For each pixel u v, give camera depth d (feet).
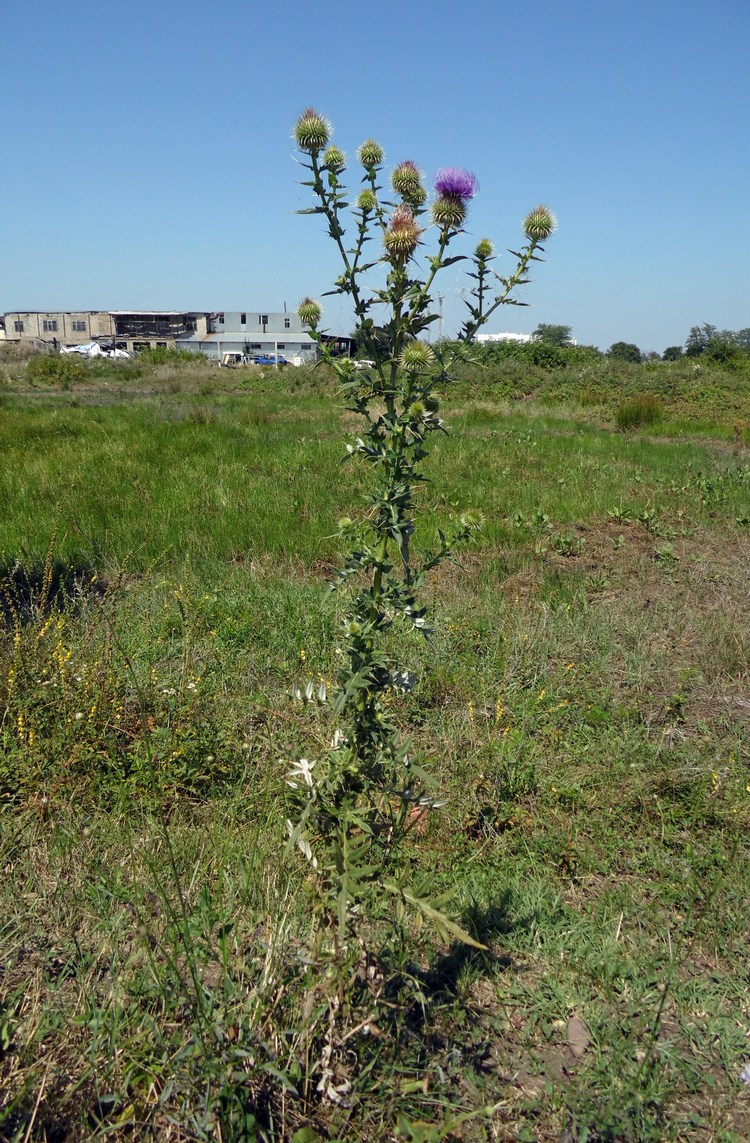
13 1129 6.32
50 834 10.23
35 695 12.24
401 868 9.79
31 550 22.35
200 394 92.84
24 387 102.78
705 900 9.78
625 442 51.88
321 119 7.02
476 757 12.48
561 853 10.53
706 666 16.43
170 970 7.63
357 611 7.26
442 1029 7.84
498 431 53.88
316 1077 6.97
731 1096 7.36
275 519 26.30
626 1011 8.21
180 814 10.78
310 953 7.39
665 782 12.05
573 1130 6.97
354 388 6.89
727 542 27.14
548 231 7.09
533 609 19.24
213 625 16.87
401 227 6.68
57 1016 7.29
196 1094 6.51
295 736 12.53
